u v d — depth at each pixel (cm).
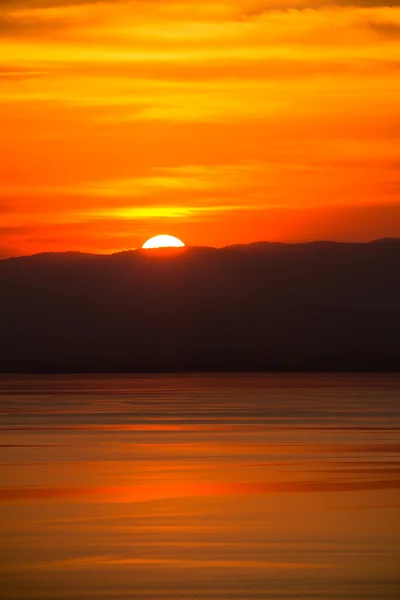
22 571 4575
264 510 6119
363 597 4119
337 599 4094
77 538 5281
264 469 8106
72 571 4569
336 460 8719
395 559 4756
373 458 8856
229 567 4616
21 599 4125
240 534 5359
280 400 19138
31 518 5872
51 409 16212
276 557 4806
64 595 4178
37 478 7600
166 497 6644
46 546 5084
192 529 5516
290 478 7550
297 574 4478
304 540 5194
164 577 4447
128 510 6131
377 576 4438
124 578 4438
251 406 17012
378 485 7169
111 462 8638
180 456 9081
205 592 4203
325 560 4738
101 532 5434
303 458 8875
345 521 5734
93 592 4219
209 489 6994
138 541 5191
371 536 5288
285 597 4122
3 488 7062
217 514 5988
